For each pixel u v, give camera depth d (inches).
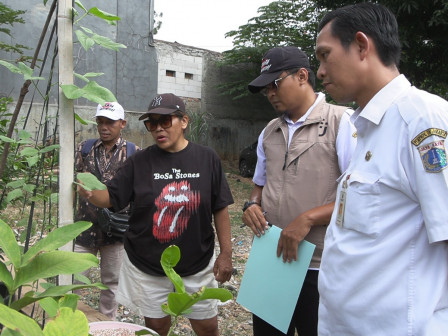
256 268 77.1
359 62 48.4
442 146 41.1
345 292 47.7
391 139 45.5
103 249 111.8
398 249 44.6
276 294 73.9
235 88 530.0
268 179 80.4
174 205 79.9
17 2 365.4
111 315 113.1
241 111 572.4
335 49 48.9
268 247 76.2
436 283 43.8
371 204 46.0
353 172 48.6
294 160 75.8
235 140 570.9
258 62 529.7
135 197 81.2
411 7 296.7
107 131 110.0
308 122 75.2
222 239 86.9
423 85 350.6
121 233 108.7
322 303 52.9
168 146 80.7
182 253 80.7
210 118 549.6
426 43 335.9
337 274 49.1
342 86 49.7
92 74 48.2
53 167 53.7
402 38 303.7
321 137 73.9
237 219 272.4
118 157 112.3
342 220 49.5
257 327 83.4
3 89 337.4
